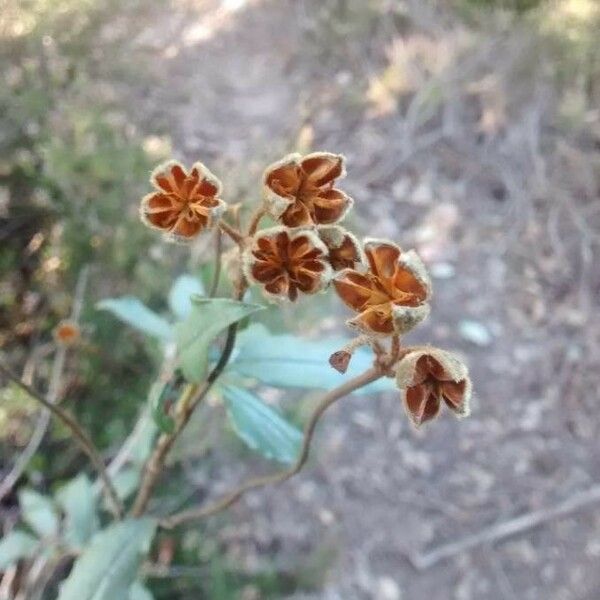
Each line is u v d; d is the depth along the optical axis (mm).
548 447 298
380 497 280
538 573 268
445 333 324
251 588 239
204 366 104
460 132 405
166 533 237
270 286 91
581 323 333
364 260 86
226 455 272
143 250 268
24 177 280
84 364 258
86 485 184
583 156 392
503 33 442
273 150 308
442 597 260
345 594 256
